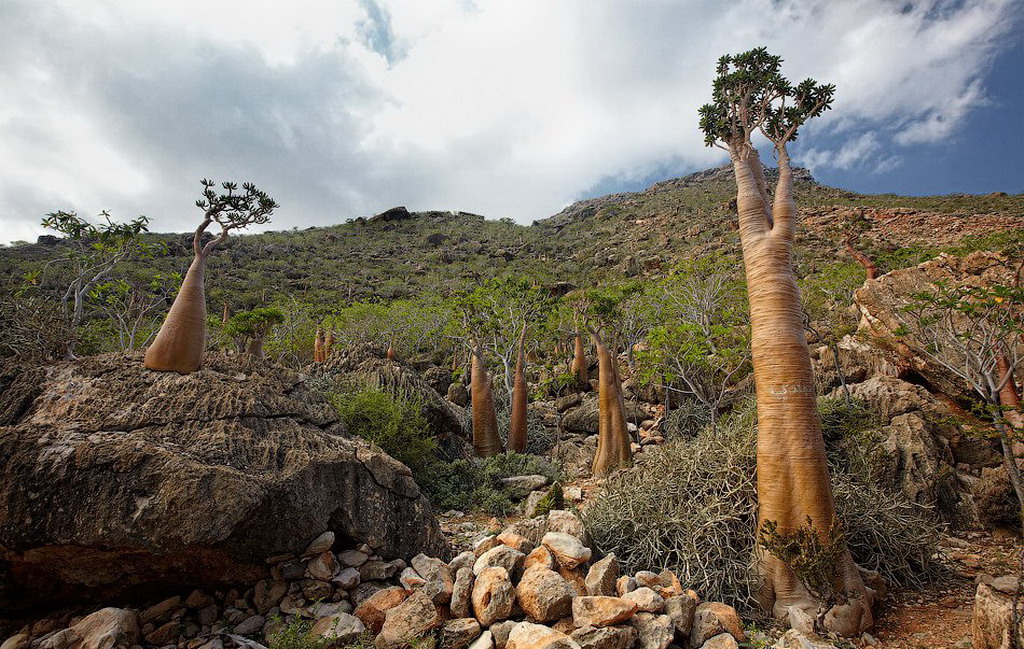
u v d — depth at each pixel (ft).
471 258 222.89
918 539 19.74
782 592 17.30
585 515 23.11
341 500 18.02
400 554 18.97
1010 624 12.64
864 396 30.86
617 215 310.24
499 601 14.83
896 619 16.92
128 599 15.47
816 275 74.84
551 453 47.01
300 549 16.49
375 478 19.71
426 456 36.83
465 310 57.67
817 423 18.26
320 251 228.84
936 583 19.22
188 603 15.52
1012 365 23.93
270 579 16.34
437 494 33.45
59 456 13.97
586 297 40.88
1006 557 21.42
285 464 17.11
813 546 16.30
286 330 92.58
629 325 75.20
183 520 13.88
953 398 30.37
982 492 25.03
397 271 200.64
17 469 13.51
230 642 14.01
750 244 20.72
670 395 50.88
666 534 19.72
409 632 13.97
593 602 14.43
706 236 171.01
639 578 17.04
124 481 14.10
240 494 14.65
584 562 17.19
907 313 30.35
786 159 21.63
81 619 14.16
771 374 18.81
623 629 13.76
